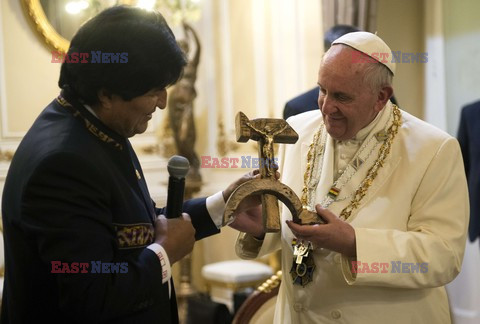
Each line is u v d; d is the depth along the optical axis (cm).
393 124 219
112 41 167
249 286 525
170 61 171
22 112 501
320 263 212
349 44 201
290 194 187
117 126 178
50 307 171
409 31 600
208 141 601
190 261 551
